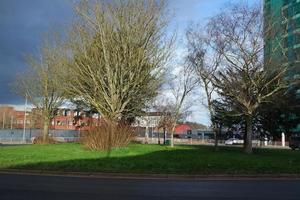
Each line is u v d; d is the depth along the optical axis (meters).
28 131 90.31
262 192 15.00
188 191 15.10
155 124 76.69
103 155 28.78
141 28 42.00
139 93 44.22
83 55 42.62
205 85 43.38
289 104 41.22
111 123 35.16
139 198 13.20
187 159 26.55
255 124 45.47
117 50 41.16
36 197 13.13
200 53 42.12
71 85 44.22
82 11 41.97
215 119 44.16
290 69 36.47
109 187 16.08
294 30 36.78
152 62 43.53
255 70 36.59
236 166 23.27
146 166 22.84
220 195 14.10
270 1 43.00
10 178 19.12
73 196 13.44
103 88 41.03
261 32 36.28
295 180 19.81
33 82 57.41
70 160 25.28
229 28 47.47
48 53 54.09
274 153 37.75
